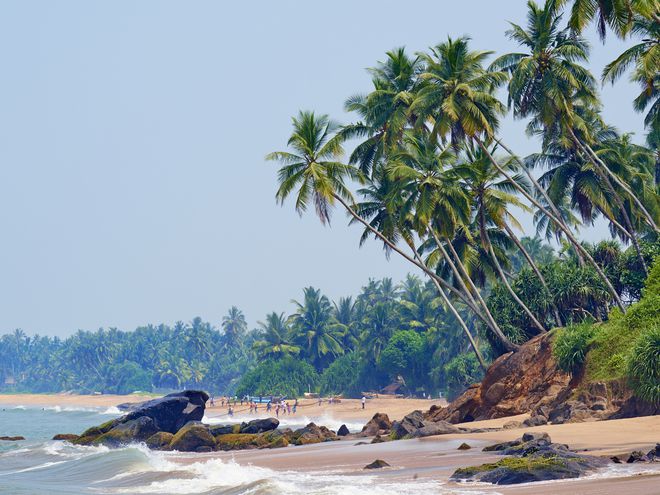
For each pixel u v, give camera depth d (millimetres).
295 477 29672
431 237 76625
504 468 24109
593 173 70875
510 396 60656
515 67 65438
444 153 68500
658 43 46938
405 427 51469
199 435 56625
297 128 66438
